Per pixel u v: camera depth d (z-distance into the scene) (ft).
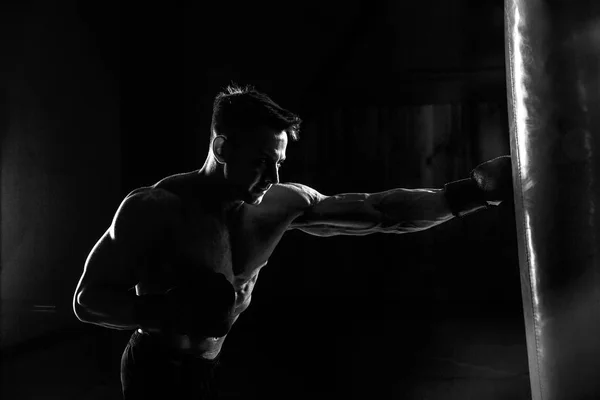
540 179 2.71
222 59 19.21
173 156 18.81
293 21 19.17
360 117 19.48
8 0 17.13
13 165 17.34
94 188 17.31
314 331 15.72
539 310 2.76
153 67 18.35
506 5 2.96
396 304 19.17
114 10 17.48
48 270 17.20
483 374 11.61
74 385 11.57
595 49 2.56
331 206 4.68
